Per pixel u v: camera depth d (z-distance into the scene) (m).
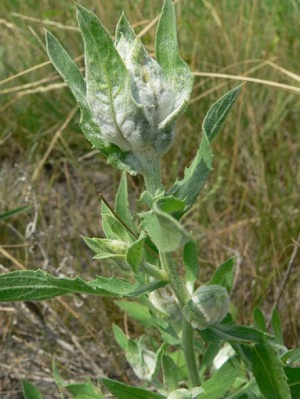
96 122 0.18
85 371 0.35
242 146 0.47
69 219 0.46
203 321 0.20
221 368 0.22
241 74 0.47
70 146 0.51
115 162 0.18
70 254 0.43
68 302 0.38
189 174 0.19
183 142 0.48
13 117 0.52
